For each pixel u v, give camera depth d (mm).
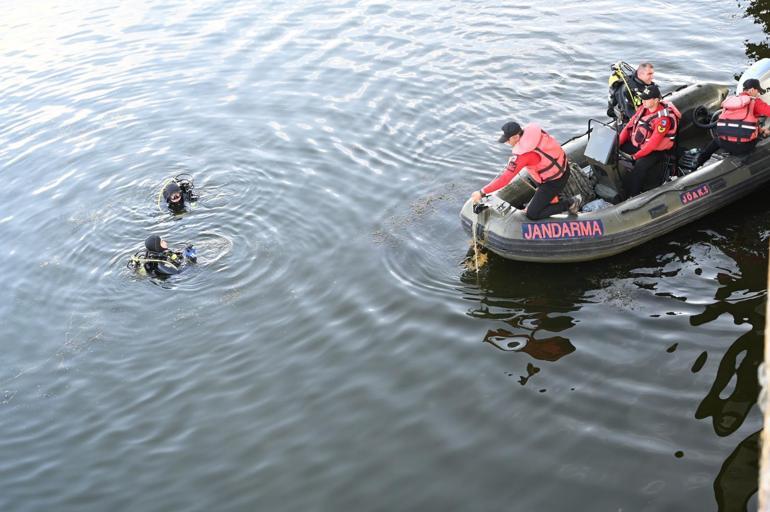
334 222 8203
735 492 4832
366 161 9258
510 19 12195
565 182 7074
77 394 6398
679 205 7113
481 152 9117
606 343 6238
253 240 8055
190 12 14203
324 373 6324
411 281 7266
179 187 8609
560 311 6672
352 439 5684
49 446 5922
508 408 5766
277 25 13180
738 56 10180
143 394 6320
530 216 7203
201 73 11875
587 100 9766
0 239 8531
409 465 5406
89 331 7059
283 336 6766
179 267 7668
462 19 12445
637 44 10875
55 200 9141
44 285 7727
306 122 10227
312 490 5305
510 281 7141
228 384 6324
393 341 6574
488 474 5254
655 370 5887
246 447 5723
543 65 10711
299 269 7574
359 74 11242
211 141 10016
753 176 7289
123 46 13148
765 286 6512
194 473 5555
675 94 8336
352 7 13500
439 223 8008
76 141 10406
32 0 15703
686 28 11133
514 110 9812
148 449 5801
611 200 7527
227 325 6953
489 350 6348
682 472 5027
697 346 6039
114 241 8242
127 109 11078
